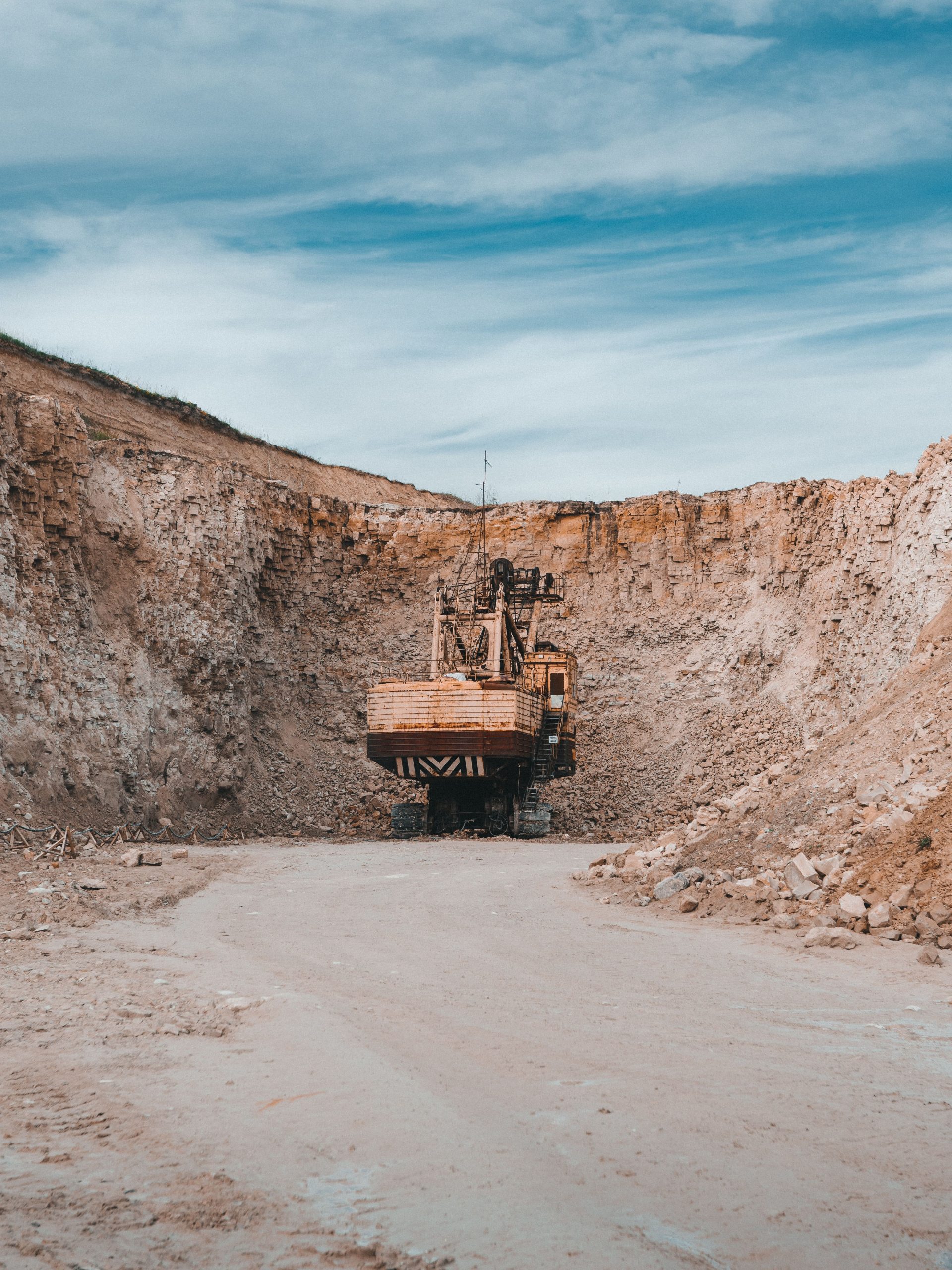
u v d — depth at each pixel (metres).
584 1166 7.03
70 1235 5.85
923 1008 11.84
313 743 52.03
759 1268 5.64
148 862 27.72
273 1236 5.96
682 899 19.47
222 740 44.91
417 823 43.09
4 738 33.59
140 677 42.25
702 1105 8.32
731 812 24.78
